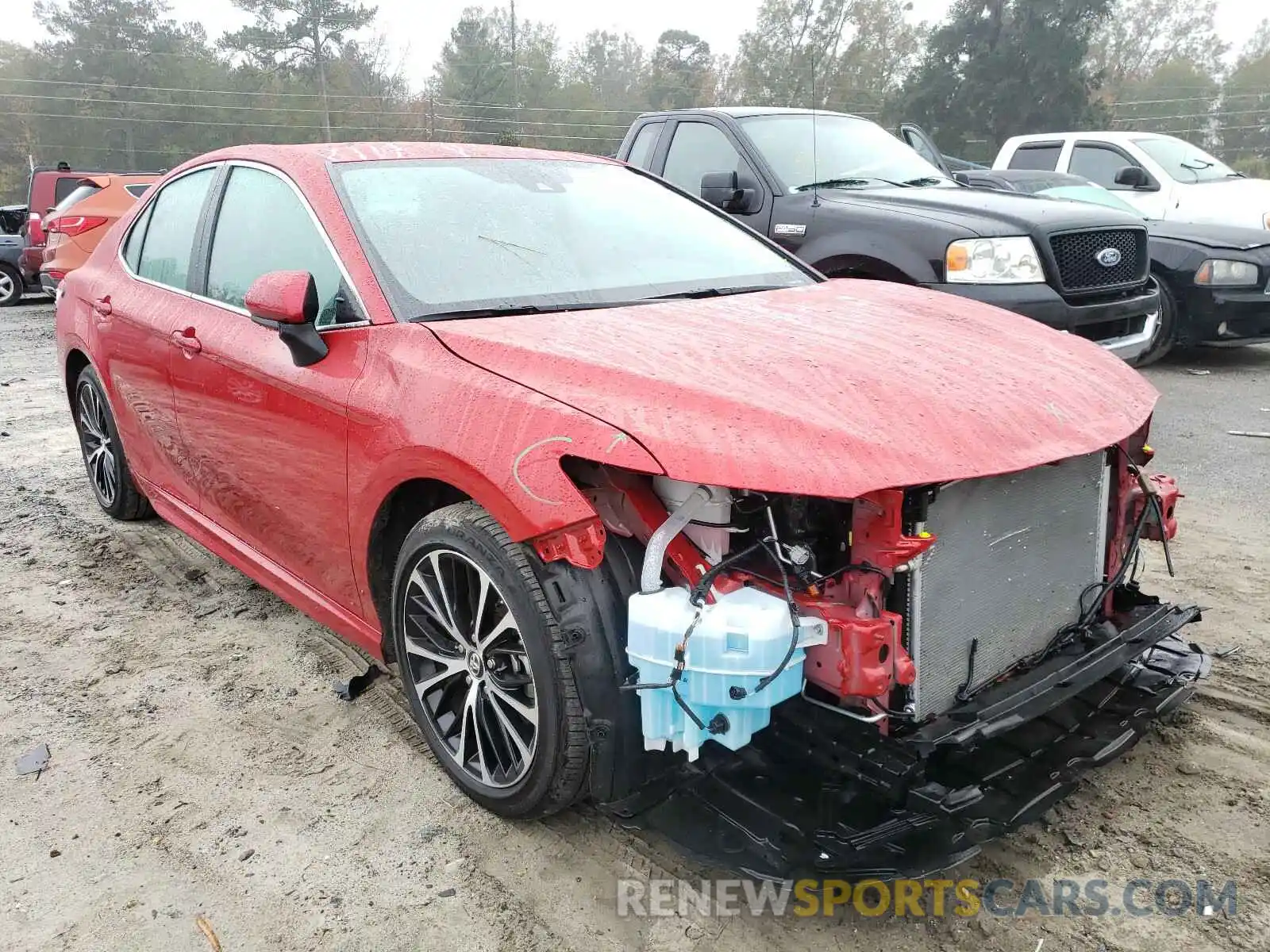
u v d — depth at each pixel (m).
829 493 2.09
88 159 74.25
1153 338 6.81
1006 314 3.26
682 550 2.31
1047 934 2.30
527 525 2.33
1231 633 3.70
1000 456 2.29
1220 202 10.12
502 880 2.52
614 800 2.40
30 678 3.61
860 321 2.97
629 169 4.17
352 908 2.43
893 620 2.19
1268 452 6.15
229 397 3.46
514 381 2.52
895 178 6.92
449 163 3.64
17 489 5.90
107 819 2.80
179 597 4.32
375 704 3.39
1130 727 2.66
